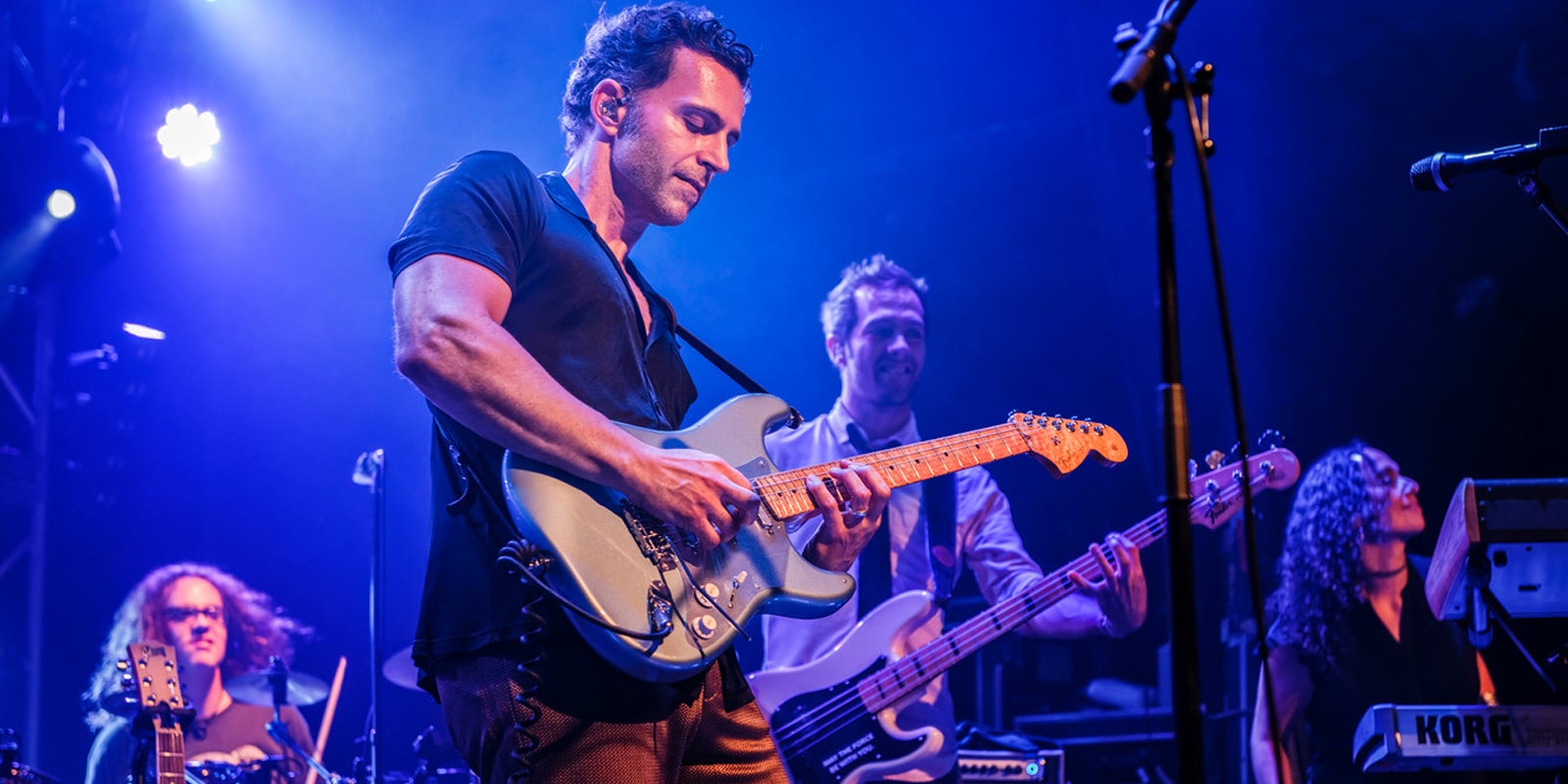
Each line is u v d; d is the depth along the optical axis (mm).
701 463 2270
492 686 2203
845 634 4547
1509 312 7309
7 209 6289
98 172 6430
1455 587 3568
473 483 2307
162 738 4297
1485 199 7332
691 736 2377
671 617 2238
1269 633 4598
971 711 6535
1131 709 6277
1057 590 4242
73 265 6516
